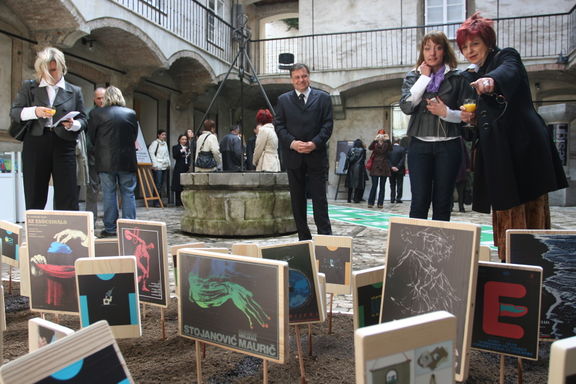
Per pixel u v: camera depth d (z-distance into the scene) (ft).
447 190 10.19
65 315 7.96
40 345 3.43
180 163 39.70
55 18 27.50
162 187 43.70
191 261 4.98
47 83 12.84
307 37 52.95
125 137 18.35
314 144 14.26
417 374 2.59
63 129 12.53
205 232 20.33
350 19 52.03
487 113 8.11
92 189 23.13
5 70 27.53
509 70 7.95
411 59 50.55
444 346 2.68
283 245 5.78
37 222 6.93
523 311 5.10
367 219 28.14
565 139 40.78
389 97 52.49
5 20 27.14
